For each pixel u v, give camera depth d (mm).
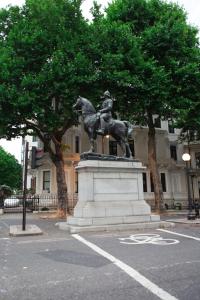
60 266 6219
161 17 23531
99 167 13133
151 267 6016
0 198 28938
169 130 39406
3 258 7078
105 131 13906
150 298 4309
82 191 13219
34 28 19938
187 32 23719
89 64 19375
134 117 25656
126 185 13641
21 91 18703
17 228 12641
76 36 20016
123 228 12453
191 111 24938
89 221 12297
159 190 24734
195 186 38562
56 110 20609
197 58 23484
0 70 19000
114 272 5695
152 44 22516
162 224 13383
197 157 39062
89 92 19891
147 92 21156
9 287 4918
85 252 7637
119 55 19766
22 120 20188
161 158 37375
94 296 4430
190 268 5902
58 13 20016
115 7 24594
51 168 32219
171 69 22844
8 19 21422
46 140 22312
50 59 19891
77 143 33844
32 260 6816
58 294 4547
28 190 41250
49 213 26719
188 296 4367
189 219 17281
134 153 36656
